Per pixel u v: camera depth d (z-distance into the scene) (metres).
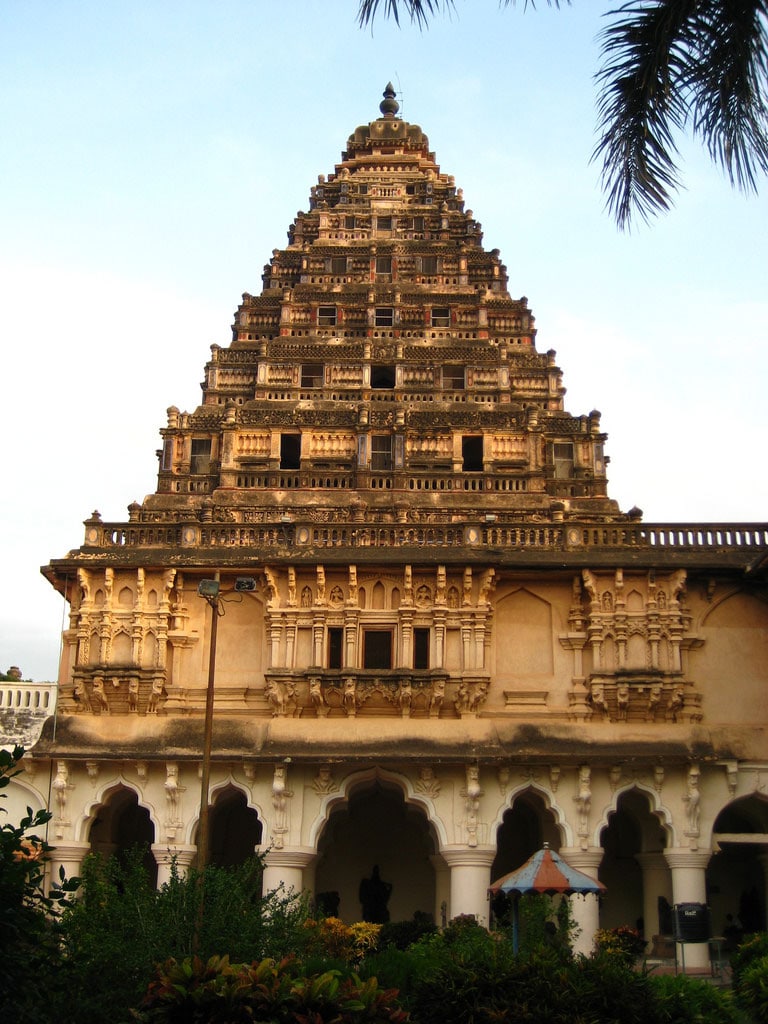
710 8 23.27
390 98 78.81
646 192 23.72
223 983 19.83
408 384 59.06
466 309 62.91
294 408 57.25
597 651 46.47
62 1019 20.08
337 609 46.78
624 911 47.91
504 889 31.52
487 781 44.44
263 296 64.38
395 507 52.19
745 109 23.09
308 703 45.84
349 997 20.06
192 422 57.53
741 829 48.06
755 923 47.19
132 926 25.89
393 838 49.38
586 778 43.91
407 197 70.81
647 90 23.62
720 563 46.72
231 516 52.50
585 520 51.78
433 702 45.56
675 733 45.53
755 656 46.91
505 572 47.12
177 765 44.38
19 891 17.55
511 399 59.34
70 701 46.66
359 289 64.12
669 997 24.58
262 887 43.19
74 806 44.56
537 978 23.30
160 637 46.81
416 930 42.69
